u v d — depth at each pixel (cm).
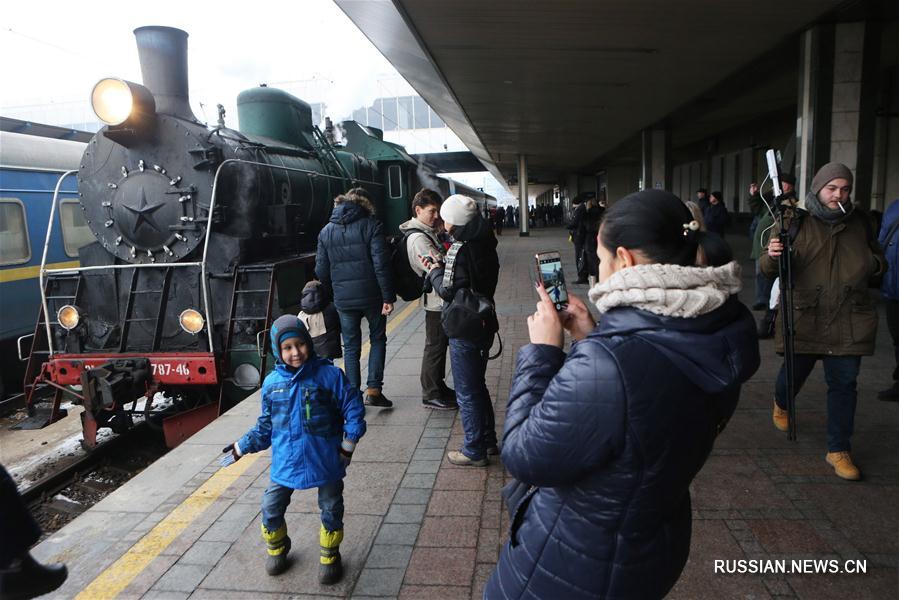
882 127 1284
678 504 137
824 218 329
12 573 151
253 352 578
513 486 162
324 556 263
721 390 120
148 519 325
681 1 672
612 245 137
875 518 290
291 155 838
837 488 320
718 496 316
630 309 127
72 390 568
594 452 121
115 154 637
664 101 1391
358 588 260
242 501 342
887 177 1297
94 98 587
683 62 982
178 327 613
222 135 663
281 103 886
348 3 696
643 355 121
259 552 291
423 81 1184
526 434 130
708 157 2591
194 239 614
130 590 264
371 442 416
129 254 633
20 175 847
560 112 1566
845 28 767
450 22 745
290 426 260
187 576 273
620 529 128
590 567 130
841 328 325
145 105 611
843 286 325
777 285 388
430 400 475
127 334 598
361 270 461
